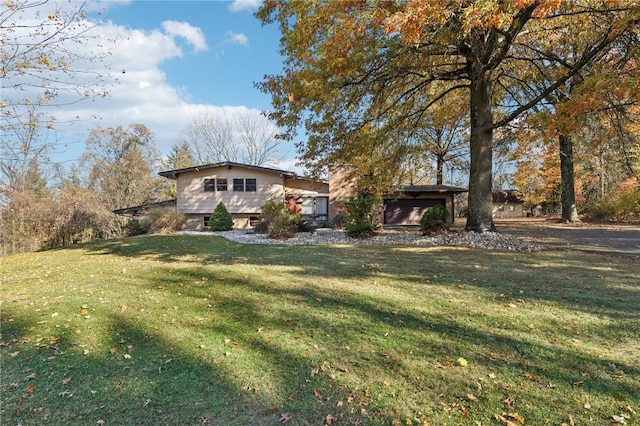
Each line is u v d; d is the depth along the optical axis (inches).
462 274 247.4
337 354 124.9
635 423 85.9
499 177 1480.1
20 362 120.4
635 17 240.4
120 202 997.2
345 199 812.6
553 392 99.7
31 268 312.7
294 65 412.8
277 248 410.6
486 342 132.8
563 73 402.9
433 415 90.4
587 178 1019.3
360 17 304.5
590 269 259.4
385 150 487.5
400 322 154.7
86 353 126.6
